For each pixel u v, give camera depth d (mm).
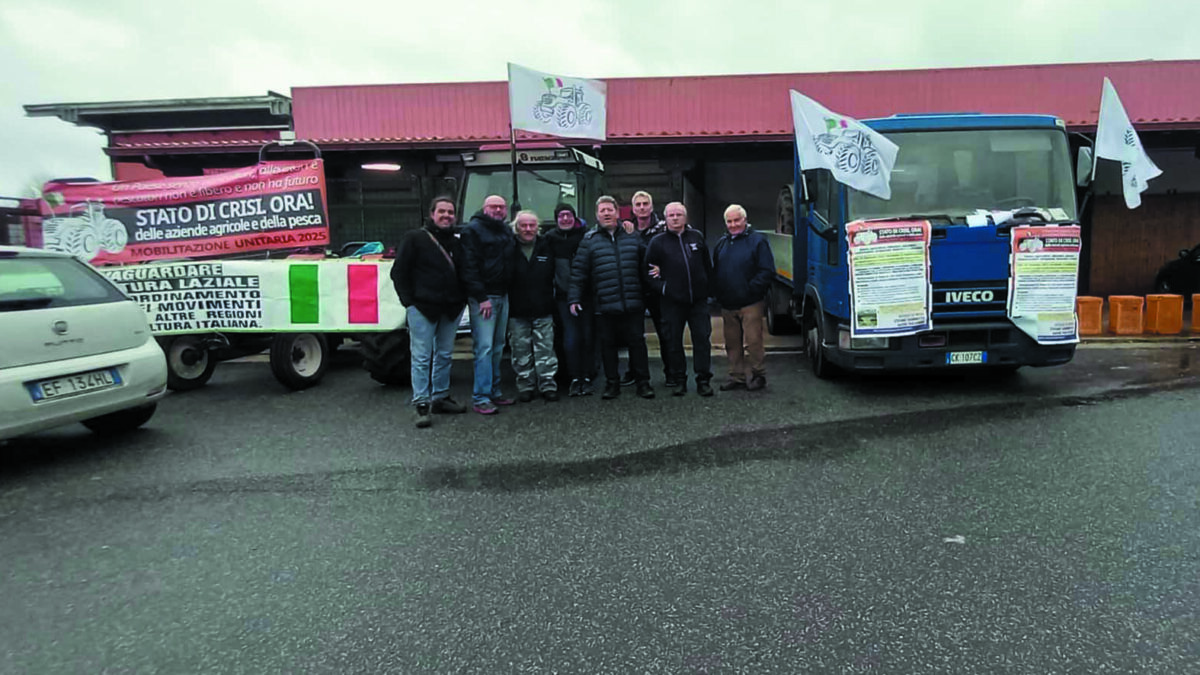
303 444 5270
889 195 6109
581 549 3484
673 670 2533
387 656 2646
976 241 5902
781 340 9688
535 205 7852
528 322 6371
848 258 6059
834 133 6102
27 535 3727
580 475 4512
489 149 7898
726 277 6535
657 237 6359
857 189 6082
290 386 7094
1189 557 3248
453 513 3945
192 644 2738
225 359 7500
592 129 8180
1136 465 4453
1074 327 5992
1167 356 8133
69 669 2590
